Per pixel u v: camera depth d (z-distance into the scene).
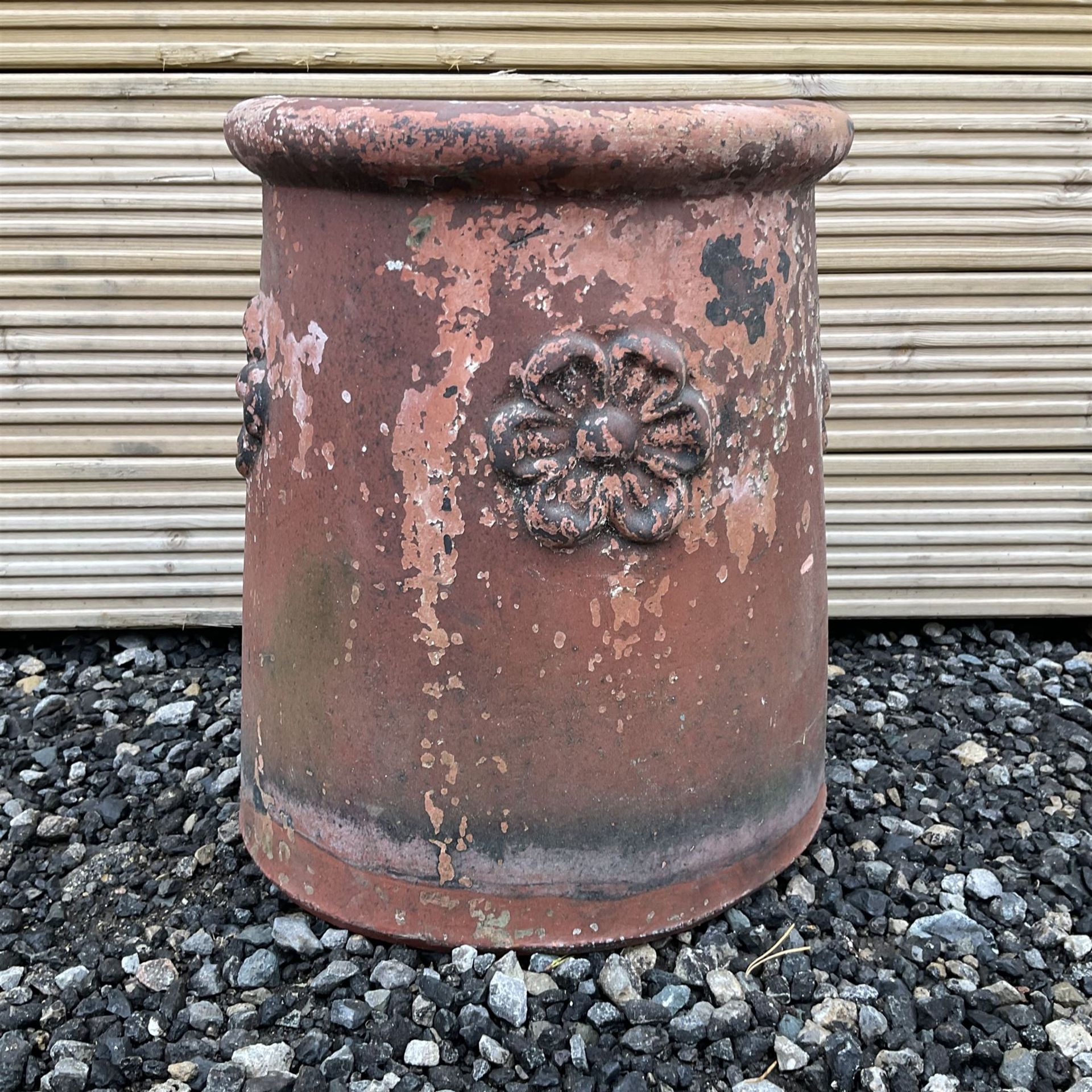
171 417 2.68
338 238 1.49
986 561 2.86
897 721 2.52
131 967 1.74
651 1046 1.57
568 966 1.66
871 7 2.47
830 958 1.75
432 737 1.58
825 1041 1.58
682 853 1.67
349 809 1.66
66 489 2.73
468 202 1.41
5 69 2.46
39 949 1.81
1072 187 2.61
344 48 2.45
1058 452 2.79
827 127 1.54
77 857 2.04
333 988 1.67
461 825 1.61
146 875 1.98
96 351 2.63
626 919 1.66
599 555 1.51
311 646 1.64
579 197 1.40
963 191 2.60
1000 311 2.68
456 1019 1.59
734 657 1.63
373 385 1.50
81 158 2.51
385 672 1.58
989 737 2.48
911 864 2.01
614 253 1.43
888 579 2.87
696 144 1.37
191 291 2.59
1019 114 2.55
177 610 2.83
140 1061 1.57
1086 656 2.86
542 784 1.58
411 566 1.53
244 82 2.47
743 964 1.72
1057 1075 1.57
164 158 2.52
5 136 2.49
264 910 1.85
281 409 1.63
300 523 1.62
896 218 2.61
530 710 1.55
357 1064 1.55
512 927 1.64
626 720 1.57
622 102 1.38
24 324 2.60
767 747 1.72
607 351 1.45
